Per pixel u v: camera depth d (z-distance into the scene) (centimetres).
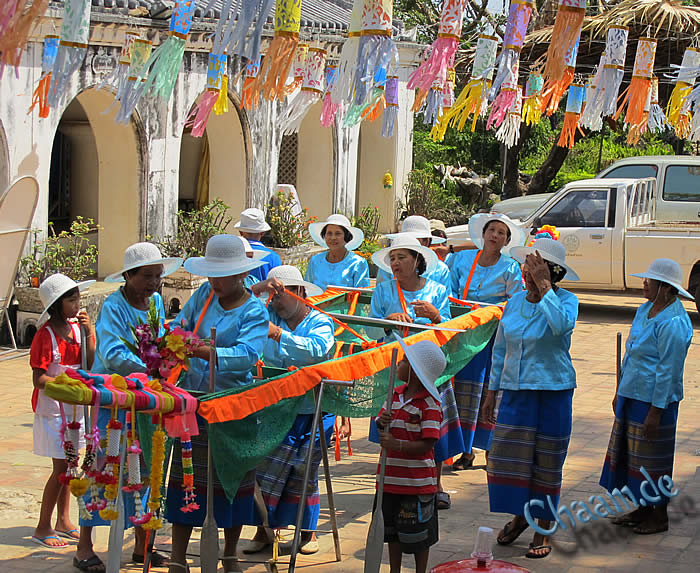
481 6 2133
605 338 1325
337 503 654
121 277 541
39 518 597
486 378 723
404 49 1748
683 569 536
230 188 1488
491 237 733
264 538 559
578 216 1497
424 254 666
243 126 1448
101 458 499
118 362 486
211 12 1228
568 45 415
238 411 448
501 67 442
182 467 472
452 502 661
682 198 1597
